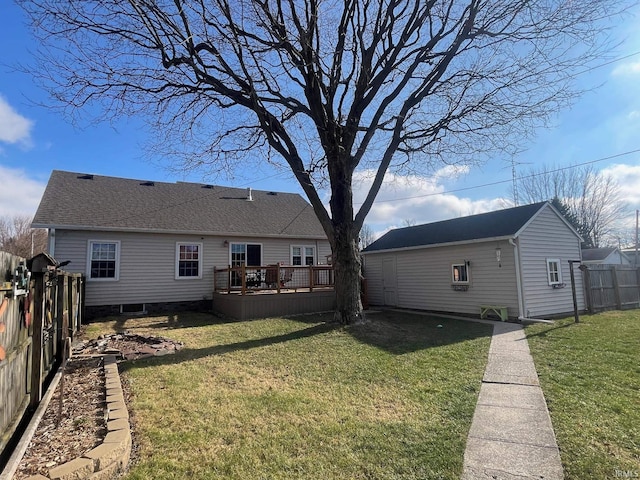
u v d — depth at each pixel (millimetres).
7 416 2836
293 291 12680
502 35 8430
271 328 9352
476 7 7809
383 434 3490
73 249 11922
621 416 3832
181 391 4637
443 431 3566
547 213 12148
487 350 6969
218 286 14258
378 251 15586
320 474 2822
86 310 11984
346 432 3527
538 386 4887
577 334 8227
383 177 9500
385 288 15516
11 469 2469
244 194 18422
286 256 16219
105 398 4246
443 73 8984
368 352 6719
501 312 10797
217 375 5379
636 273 14180
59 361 5707
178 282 13680
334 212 9297
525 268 11055
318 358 6332
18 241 37250
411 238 15031
